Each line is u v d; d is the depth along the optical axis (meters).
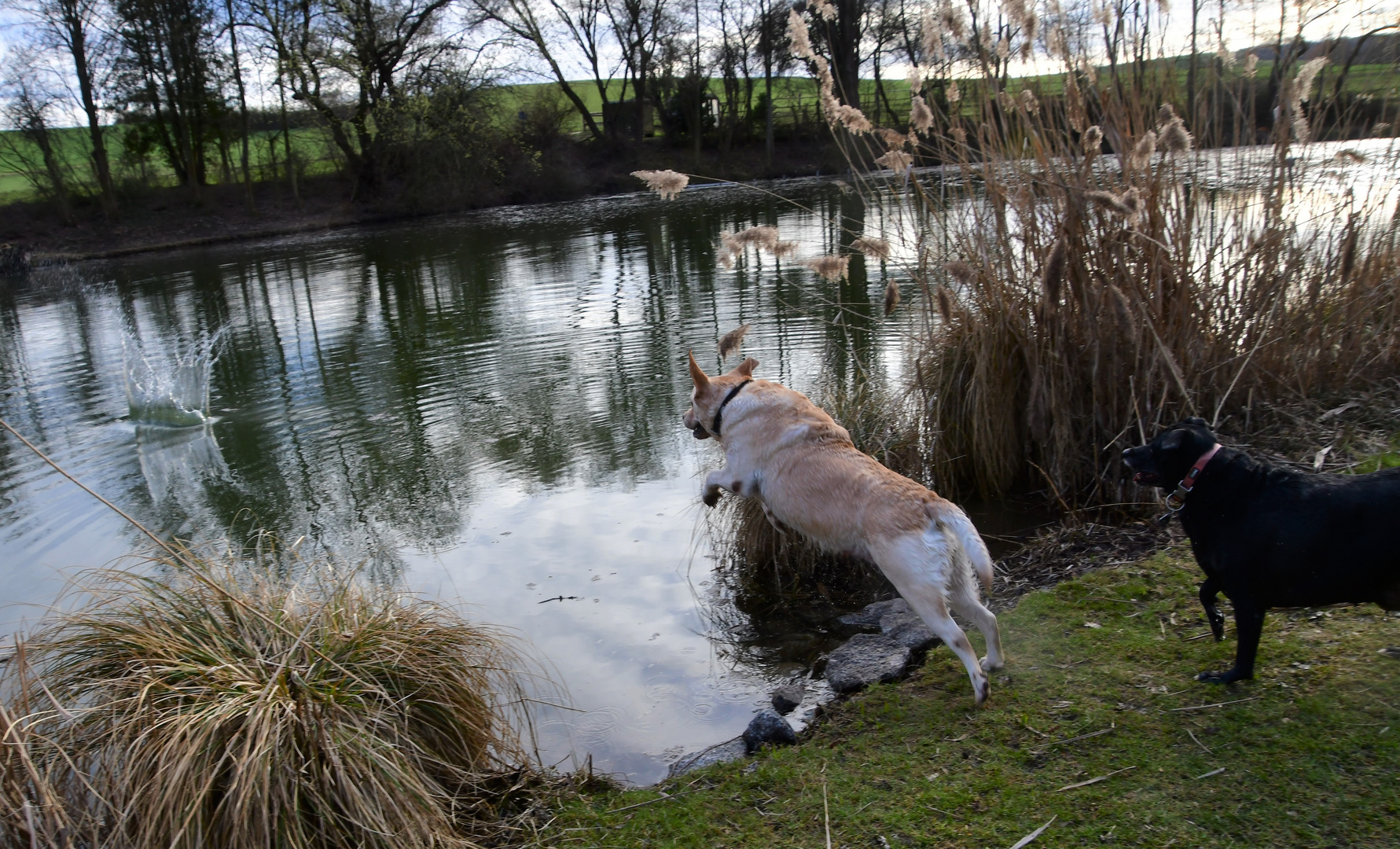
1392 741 2.72
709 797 3.04
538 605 4.84
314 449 7.71
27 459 7.88
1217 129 5.50
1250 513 2.97
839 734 3.35
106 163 26.80
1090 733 3.02
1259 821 2.51
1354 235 5.33
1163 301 5.19
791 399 4.21
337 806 2.78
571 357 9.90
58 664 3.14
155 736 2.80
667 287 13.47
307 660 3.20
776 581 4.98
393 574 5.29
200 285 17.61
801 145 37.72
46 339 13.24
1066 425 5.26
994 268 5.38
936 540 3.40
